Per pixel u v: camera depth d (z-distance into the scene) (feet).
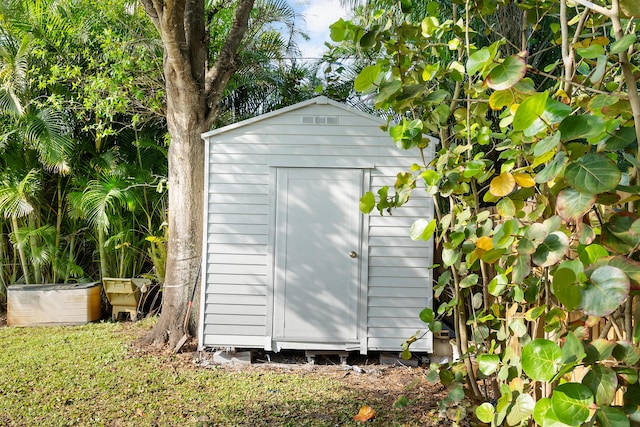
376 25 9.23
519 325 8.23
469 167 8.52
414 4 20.75
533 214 7.50
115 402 16.05
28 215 29.66
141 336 23.86
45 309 27.43
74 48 30.12
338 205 20.71
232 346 20.81
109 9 28.86
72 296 27.73
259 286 20.83
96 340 23.65
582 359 5.01
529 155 7.70
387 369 20.12
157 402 16.11
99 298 28.89
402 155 20.63
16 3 29.40
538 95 4.90
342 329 20.63
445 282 10.57
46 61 29.63
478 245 8.18
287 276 20.68
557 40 10.37
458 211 10.08
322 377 19.01
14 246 29.30
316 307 20.66
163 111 28.73
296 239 20.71
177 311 22.29
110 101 26.94
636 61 8.21
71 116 30.35
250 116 34.40
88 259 32.14
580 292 4.71
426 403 15.99
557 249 6.12
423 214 20.66
